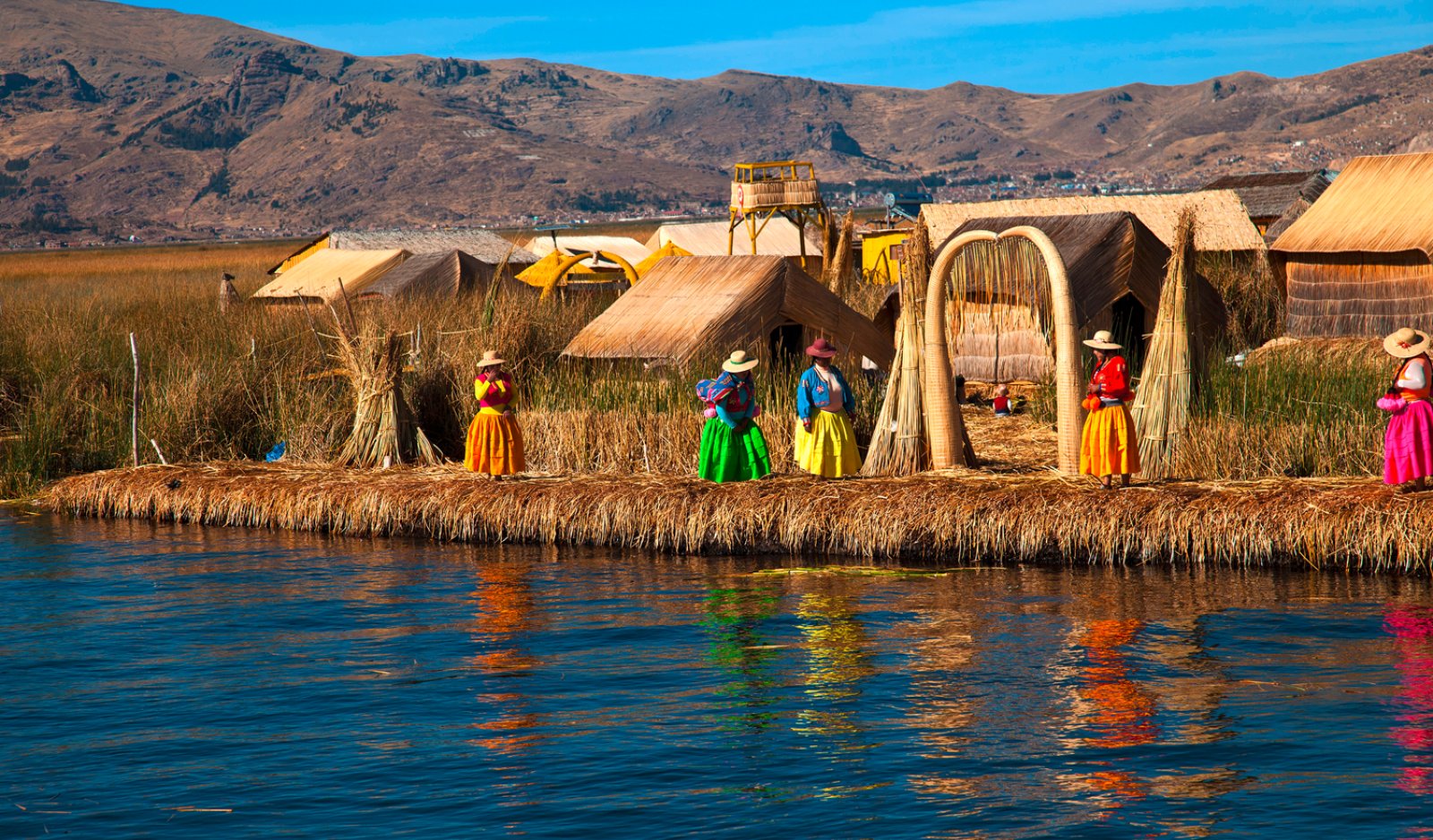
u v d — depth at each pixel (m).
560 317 61.31
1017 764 20.33
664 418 42.41
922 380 38.88
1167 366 37.06
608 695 24.17
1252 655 25.45
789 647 26.91
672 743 21.58
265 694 24.61
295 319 65.69
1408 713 21.95
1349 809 18.39
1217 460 36.25
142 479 44.09
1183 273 37.44
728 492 36.88
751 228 115.00
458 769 20.67
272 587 33.34
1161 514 33.03
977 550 34.19
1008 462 40.75
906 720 22.38
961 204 80.44
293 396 50.97
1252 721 21.84
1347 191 60.78
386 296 83.12
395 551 37.56
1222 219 73.56
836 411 37.78
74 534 40.88
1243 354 53.88
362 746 21.80
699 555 36.12
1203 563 32.81
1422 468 31.52
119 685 25.31
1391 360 46.34
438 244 114.19
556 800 19.41
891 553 34.91
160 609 31.22
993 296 51.34
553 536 37.94
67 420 51.94
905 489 35.66
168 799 19.72
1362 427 35.94
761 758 20.84
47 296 98.25
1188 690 23.50
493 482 39.59
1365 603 28.80
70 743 22.14
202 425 49.75
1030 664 25.31
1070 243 53.69
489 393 39.31
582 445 42.44
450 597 31.92
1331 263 59.19
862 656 26.19
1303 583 30.70
